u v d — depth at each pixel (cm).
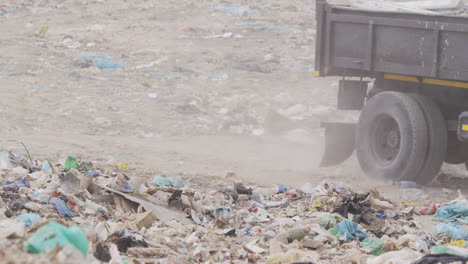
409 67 2822
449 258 1516
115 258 1522
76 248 1186
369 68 2980
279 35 7044
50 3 8450
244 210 2270
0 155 2516
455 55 2639
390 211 2409
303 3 8681
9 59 5588
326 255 1811
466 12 3081
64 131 3881
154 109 4491
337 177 3108
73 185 2191
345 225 2095
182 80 5269
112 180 2402
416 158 2828
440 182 3131
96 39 6631
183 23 7500
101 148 3488
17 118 4038
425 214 2464
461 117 2705
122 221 1991
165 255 1680
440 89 2888
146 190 2336
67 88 4853
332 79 5500
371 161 3033
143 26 7294
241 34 7038
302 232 1944
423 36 2752
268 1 8688
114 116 4272
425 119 2831
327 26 3141
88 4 8444
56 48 6247
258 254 1791
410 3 3178
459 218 2369
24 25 7294
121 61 5841
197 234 1920
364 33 2984
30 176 2325
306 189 2620
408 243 1950
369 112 3031
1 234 1406
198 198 2341
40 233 1200
